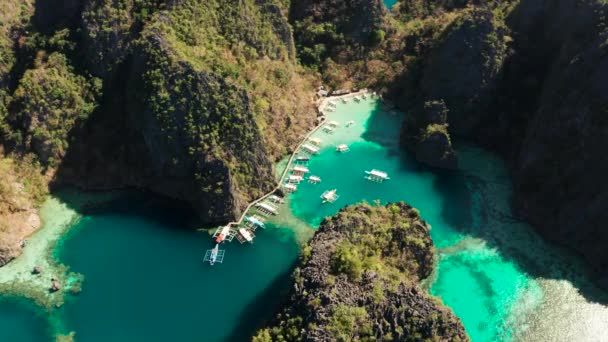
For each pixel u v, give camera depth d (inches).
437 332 3004.4
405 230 3644.2
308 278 3216.0
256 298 3560.5
